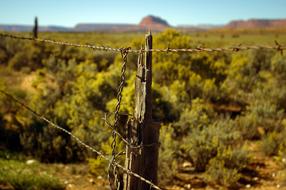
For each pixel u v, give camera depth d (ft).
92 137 30.66
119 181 11.02
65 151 30.50
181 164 28.40
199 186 25.03
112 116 30.22
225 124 32.65
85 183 25.91
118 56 52.19
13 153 30.89
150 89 10.50
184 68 45.06
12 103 40.45
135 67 49.57
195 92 43.98
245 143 30.27
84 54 74.33
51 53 73.61
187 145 28.76
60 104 37.91
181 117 34.42
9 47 81.20
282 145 30.66
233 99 44.86
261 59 67.51
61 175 27.30
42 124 32.89
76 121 32.94
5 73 65.51
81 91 38.27
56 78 56.03
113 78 39.65
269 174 26.68
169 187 24.86
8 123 35.91
